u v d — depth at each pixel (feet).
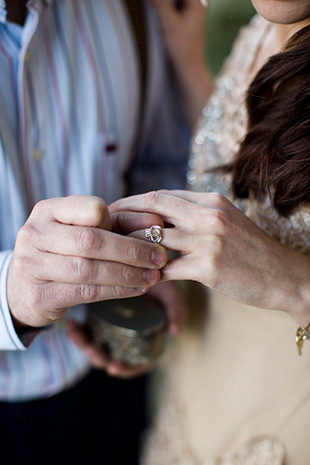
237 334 2.38
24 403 2.74
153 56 2.82
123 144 2.76
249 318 2.31
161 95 2.96
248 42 2.44
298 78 1.85
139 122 2.86
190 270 1.83
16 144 2.39
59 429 2.89
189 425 2.72
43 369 2.68
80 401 2.95
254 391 2.31
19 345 2.15
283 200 1.90
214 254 1.81
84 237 1.73
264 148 1.90
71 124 2.52
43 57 2.42
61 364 2.72
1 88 2.31
